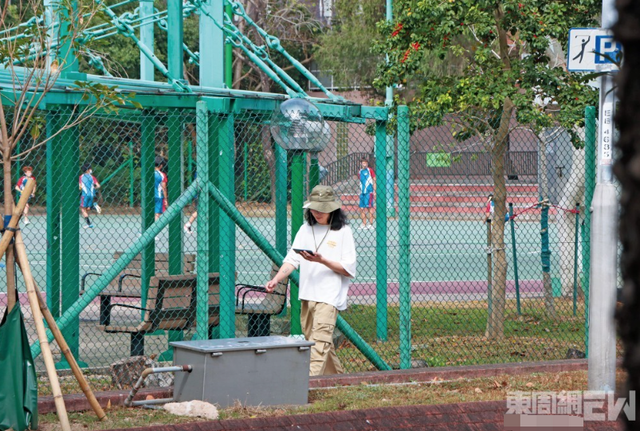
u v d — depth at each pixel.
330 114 35.09
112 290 36.09
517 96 36.44
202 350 21.97
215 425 19.95
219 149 32.12
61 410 19.83
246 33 122.38
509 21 38.03
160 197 64.25
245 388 22.48
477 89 37.16
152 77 43.38
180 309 30.50
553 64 46.12
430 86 39.06
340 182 66.81
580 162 47.56
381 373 26.78
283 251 37.75
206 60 37.97
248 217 49.44
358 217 75.50
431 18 38.31
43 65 25.44
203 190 27.67
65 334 31.23
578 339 37.12
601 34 23.66
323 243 26.05
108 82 33.16
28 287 20.12
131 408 22.67
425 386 26.17
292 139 31.91
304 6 128.38
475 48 41.62
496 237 36.84
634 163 6.56
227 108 32.22
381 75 39.88
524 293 52.19
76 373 21.11
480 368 27.56
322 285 26.00
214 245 32.69
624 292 6.61
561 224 48.59
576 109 36.75
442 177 57.81
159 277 30.03
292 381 23.11
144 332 30.34
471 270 62.50
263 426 20.19
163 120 36.41
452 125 39.06
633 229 6.55
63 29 29.11
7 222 20.52
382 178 35.31
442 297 50.22
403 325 29.69
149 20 39.91
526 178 64.00
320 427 20.66
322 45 133.12
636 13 6.66
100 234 75.94
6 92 30.58
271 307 34.97
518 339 37.03
